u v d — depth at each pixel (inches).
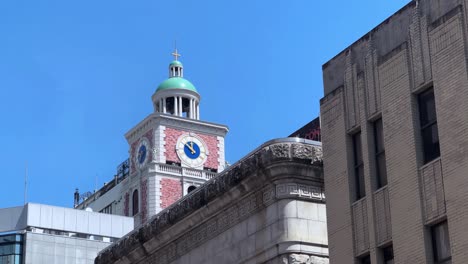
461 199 1173.1
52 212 4082.2
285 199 1480.1
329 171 1440.7
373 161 1355.8
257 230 1521.9
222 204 1596.9
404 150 1284.4
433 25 1266.0
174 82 6146.7
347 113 1422.2
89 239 4035.4
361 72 1403.8
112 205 6117.1
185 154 5895.7
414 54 1295.5
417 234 1236.5
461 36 1213.7
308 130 2004.2
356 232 1363.2
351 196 1387.8
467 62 1200.8
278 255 1461.6
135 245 1827.0
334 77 1471.5
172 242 1734.7
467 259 1151.0
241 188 1549.0
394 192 1289.4
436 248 1219.9
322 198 1498.5
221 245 1600.6
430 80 1261.1
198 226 1664.6
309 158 1493.6
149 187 5733.3
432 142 1257.4
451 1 1247.5
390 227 1295.5
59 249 3912.4
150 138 5885.8
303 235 1465.3
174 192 5772.6
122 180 6077.8
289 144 1491.1
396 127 1306.6
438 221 1218.6
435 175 1227.9
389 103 1327.5
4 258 3843.5
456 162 1190.9
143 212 5718.5
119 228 4197.8
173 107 6166.3
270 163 1485.0
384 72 1348.4
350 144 1412.4
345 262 1370.6
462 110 1194.0
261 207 1520.7
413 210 1250.6
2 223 4057.6
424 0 1294.3
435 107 1248.8
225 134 6112.2
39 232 4015.8
